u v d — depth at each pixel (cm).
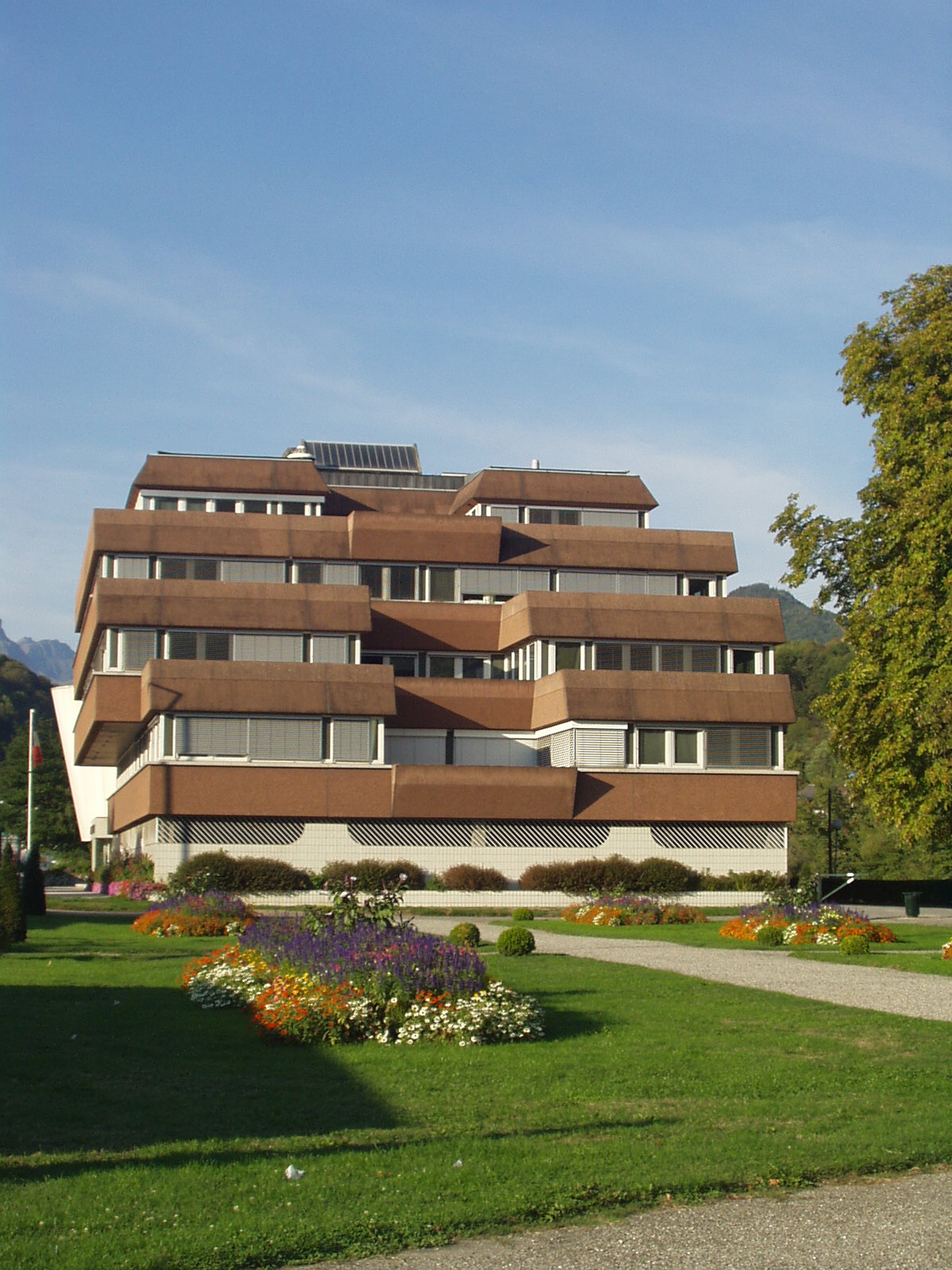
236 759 4866
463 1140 1104
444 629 5625
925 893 5612
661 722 5166
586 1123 1182
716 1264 838
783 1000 1975
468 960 1747
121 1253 815
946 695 2950
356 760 4962
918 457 3253
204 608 5103
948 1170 1059
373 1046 1556
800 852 8169
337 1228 872
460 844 5003
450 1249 861
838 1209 952
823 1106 1260
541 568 5759
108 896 5394
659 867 4947
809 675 13838
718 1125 1182
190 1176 972
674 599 5488
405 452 7294
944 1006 1956
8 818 9312
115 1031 1627
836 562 3603
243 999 1812
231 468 5900
